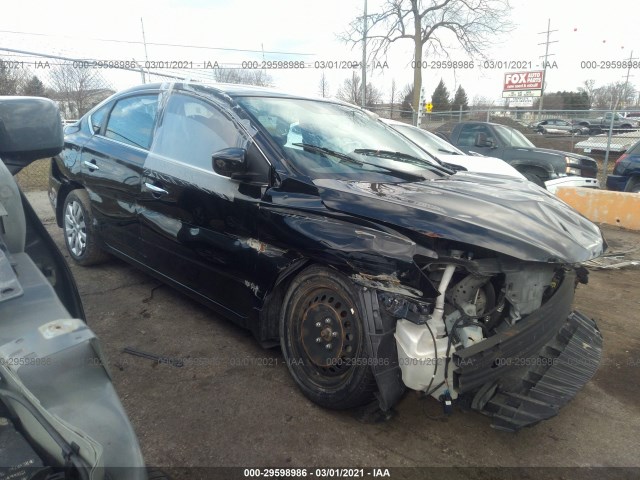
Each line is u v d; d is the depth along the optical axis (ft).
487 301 8.32
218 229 10.11
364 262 7.77
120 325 11.82
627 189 32.19
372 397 8.37
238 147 9.87
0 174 5.46
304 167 9.38
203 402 9.00
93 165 13.64
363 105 64.59
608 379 10.82
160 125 11.95
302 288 9.01
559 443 8.52
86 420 4.09
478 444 8.34
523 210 8.67
